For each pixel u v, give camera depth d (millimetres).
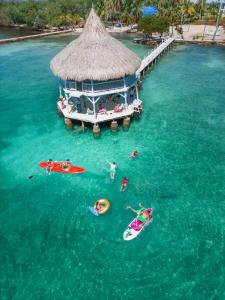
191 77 44250
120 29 90938
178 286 14008
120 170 22359
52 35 87375
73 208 18891
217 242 16266
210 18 105562
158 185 20781
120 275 14594
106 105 29641
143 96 36719
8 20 110875
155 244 16188
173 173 22016
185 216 18078
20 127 29391
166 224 17484
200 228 17188
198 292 13742
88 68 24453
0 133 28266
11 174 22156
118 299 13516
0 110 33500
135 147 25359
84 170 22344
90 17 27000
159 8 87375
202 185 20719
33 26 105125
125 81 27312
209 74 45531
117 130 28062
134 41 70375
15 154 24672
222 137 26859
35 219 18141
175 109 32781
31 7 115562
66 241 16594
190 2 102438
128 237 16469
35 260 15539
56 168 22562
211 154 24297
